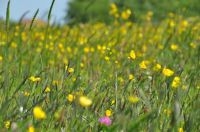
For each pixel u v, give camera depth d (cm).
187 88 588
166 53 1184
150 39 1516
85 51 1242
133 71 783
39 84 661
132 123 412
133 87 643
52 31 1388
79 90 633
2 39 1192
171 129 434
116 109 528
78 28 1694
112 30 1716
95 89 646
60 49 1317
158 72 730
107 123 486
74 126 504
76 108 522
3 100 572
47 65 909
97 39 1420
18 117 489
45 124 515
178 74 670
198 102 519
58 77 750
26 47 1166
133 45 1362
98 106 571
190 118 487
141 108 516
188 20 1631
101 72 855
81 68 964
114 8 1802
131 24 1573
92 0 958
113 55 1177
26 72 732
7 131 454
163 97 570
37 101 545
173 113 431
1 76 737
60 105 551
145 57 1175
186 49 1251
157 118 503
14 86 673
